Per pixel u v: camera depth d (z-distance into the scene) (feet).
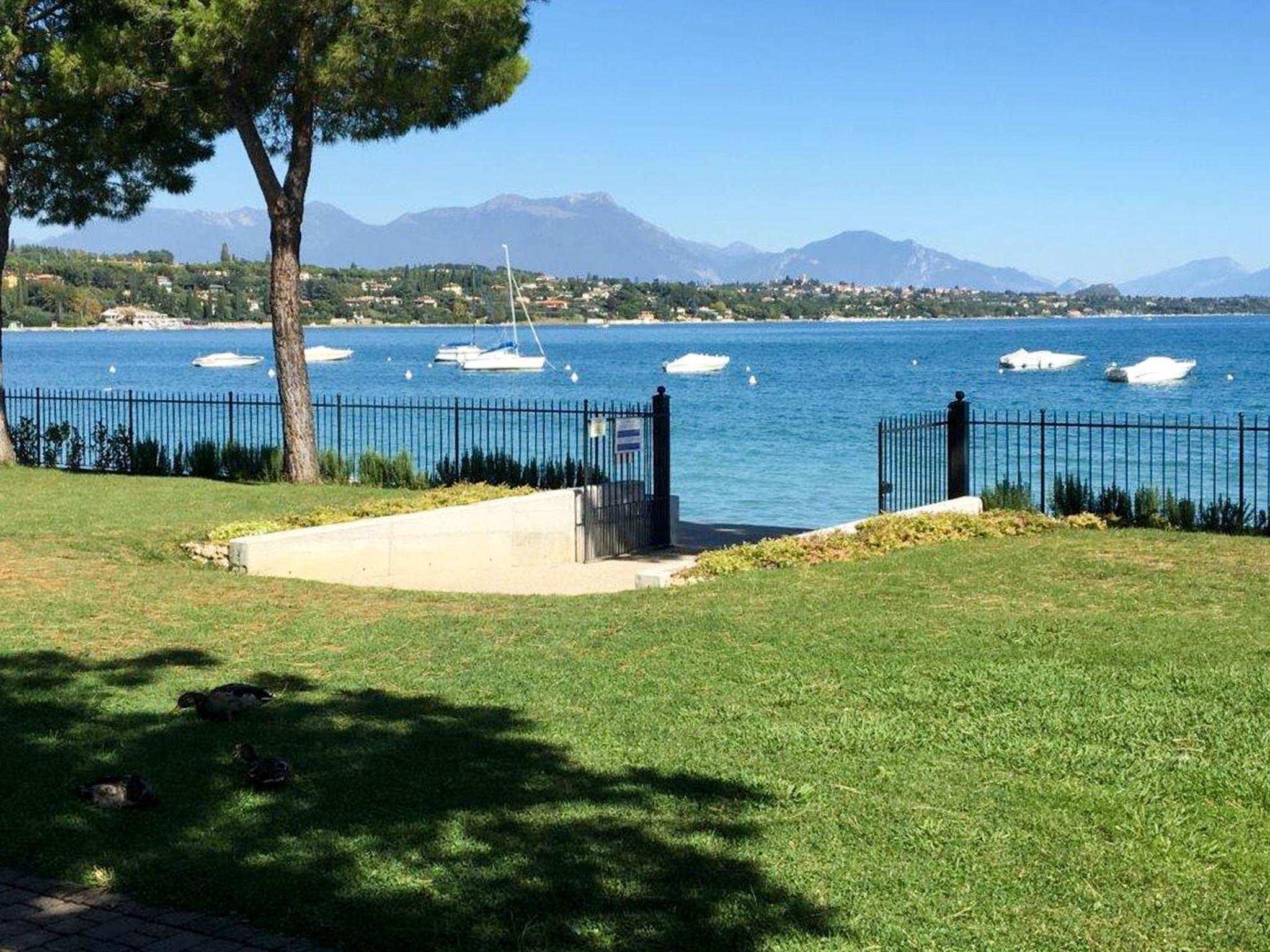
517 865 19.43
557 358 444.96
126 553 49.03
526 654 32.81
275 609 38.40
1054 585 41.52
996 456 82.94
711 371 328.08
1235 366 304.91
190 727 26.09
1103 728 26.35
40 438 88.63
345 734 25.79
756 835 20.77
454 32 70.13
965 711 27.76
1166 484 93.30
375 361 433.89
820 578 43.29
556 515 59.82
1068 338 592.19
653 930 17.42
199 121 78.18
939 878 19.27
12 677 29.73
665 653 32.78
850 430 140.05
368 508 58.80
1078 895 18.79
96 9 75.97
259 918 17.87
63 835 20.51
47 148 81.05
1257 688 28.73
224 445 84.07
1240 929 17.79
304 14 68.39
